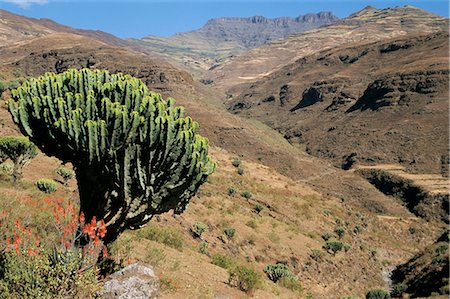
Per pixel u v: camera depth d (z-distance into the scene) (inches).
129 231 537.0
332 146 5226.4
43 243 282.8
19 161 692.1
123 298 249.4
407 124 4778.5
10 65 7342.5
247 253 1053.8
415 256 1705.2
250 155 4192.9
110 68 6752.0
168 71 6259.8
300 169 4030.5
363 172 4165.8
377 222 2534.5
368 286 1363.2
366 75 7337.6
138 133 261.6
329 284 1189.7
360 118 5644.7
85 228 255.8
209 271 501.4
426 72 5472.4
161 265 415.2
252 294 467.2
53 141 279.3
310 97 7672.2
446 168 3764.8
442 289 1091.3
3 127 1301.7
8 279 226.5
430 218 3117.6
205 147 287.7
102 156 262.5
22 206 421.1
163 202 279.3
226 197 1535.4
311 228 1679.4
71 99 273.4
